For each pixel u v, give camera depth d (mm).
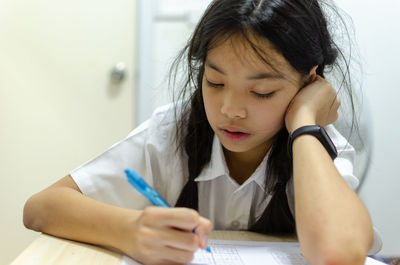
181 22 1527
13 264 461
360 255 438
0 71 1564
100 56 1562
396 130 1395
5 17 1538
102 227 534
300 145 564
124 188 724
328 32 689
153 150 763
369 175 1410
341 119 943
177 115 783
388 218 1419
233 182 755
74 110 1593
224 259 543
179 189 789
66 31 1553
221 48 550
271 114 603
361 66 1258
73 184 683
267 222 739
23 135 1603
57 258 486
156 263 490
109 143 1606
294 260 560
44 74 1574
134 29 1548
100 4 1538
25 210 625
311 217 478
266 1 555
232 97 572
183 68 791
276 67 557
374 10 1377
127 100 1581
